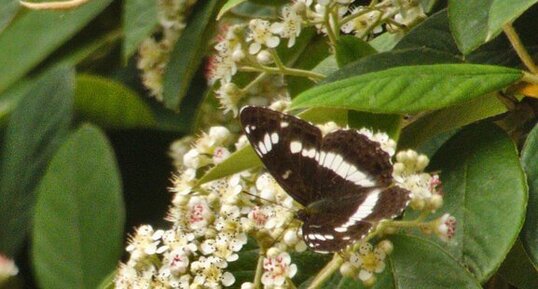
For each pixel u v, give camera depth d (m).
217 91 0.64
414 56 0.59
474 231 0.54
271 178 0.56
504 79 0.55
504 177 0.55
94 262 0.70
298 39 0.66
